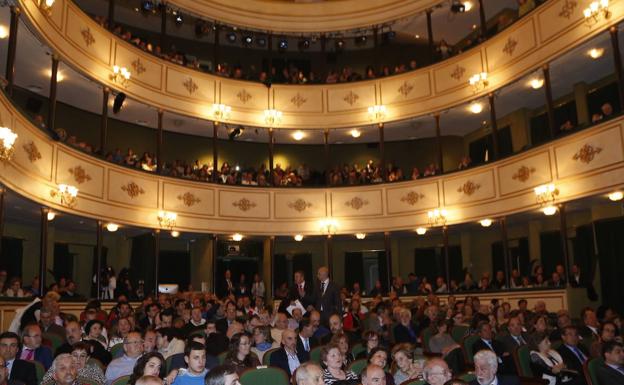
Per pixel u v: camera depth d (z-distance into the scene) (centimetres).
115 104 1839
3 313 1205
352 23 2320
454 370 913
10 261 1838
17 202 1469
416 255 2419
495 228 2197
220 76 2198
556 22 1703
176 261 2295
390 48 2561
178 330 905
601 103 1838
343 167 2453
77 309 1612
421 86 2169
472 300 1467
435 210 2048
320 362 838
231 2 2255
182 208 2011
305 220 2184
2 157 1105
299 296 1251
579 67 1769
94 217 1705
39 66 1673
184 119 2150
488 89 1945
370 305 1662
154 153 2294
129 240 2172
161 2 2089
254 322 1048
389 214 2144
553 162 1692
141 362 601
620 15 1504
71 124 2050
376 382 541
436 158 2480
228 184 2131
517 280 1841
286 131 2298
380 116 2219
